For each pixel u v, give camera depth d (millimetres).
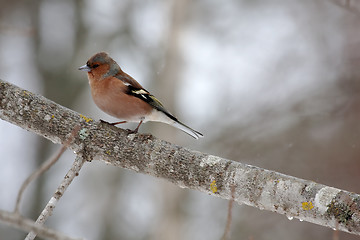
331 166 12781
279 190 5527
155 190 13984
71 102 16062
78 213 14711
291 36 16641
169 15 14883
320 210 5332
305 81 15383
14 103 6273
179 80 14695
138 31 16453
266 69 15984
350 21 15695
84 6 17047
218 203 13516
